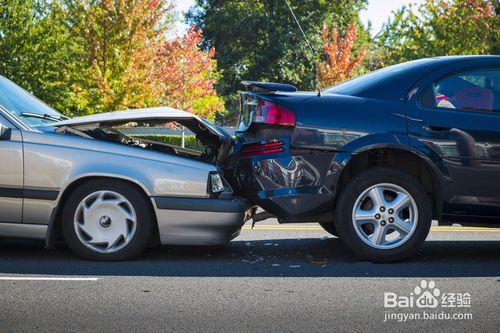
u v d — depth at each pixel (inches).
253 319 157.8
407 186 221.6
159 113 234.2
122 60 928.3
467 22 1005.8
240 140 233.6
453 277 205.2
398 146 219.3
